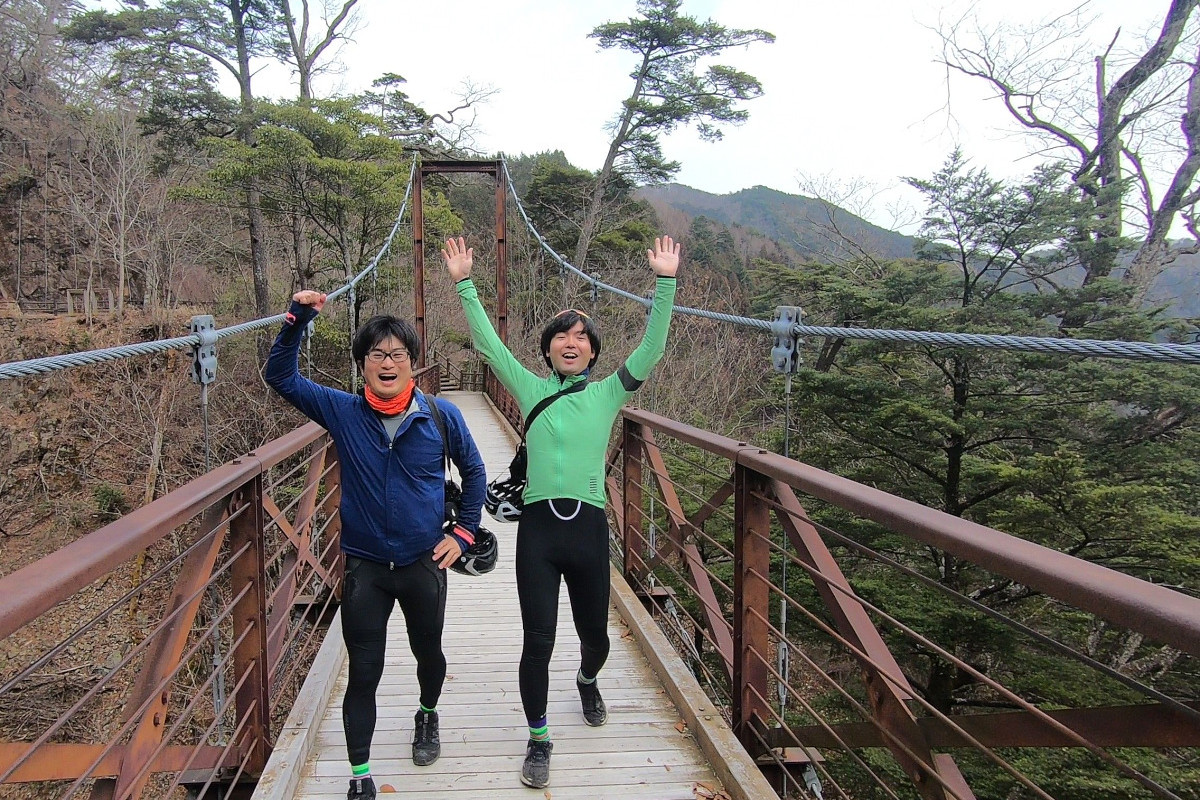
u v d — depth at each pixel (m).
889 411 8.15
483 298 23.97
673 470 9.19
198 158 19.36
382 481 1.92
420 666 2.16
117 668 1.39
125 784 1.51
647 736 2.44
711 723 2.38
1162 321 8.17
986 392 8.16
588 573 2.16
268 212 15.84
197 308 20.03
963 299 9.45
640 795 2.12
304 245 20.16
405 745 2.37
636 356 2.20
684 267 22.67
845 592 1.75
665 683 2.78
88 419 14.80
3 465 14.24
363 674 1.97
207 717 8.46
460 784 2.16
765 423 14.44
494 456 9.27
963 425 7.83
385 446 1.92
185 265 19.84
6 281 20.02
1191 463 7.11
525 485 2.24
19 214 20.17
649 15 20.89
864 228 15.45
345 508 1.95
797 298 15.50
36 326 16.08
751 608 2.37
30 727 9.52
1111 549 6.91
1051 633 7.45
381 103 22.89
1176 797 0.97
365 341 1.91
